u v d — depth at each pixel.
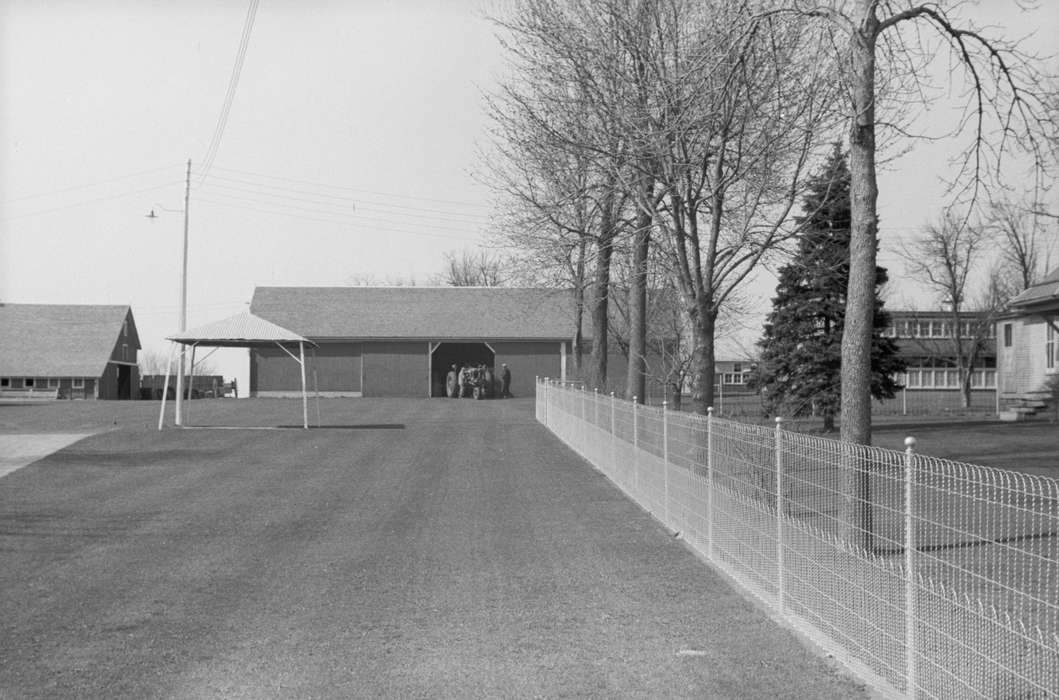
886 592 7.07
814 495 8.56
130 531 15.38
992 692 5.72
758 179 16.78
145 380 87.25
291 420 38.09
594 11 17.03
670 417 14.52
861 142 11.31
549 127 18.17
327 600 10.76
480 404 49.59
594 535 14.40
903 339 64.00
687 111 14.80
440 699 7.38
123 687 7.80
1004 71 11.63
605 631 9.24
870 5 11.10
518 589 11.12
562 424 29.97
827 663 7.99
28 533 15.20
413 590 11.20
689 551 13.00
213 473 22.72
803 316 34.69
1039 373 38.12
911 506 6.60
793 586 9.14
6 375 73.00
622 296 36.06
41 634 9.45
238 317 34.28
